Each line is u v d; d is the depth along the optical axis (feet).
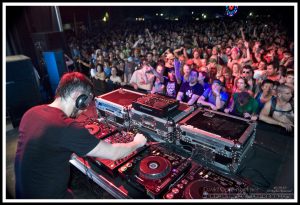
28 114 3.28
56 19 11.37
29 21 13.19
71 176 4.92
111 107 6.13
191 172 3.78
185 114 5.31
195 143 4.65
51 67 10.44
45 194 3.03
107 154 3.24
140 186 3.58
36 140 2.95
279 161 5.30
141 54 10.18
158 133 5.27
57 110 3.22
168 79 9.30
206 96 8.23
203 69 8.29
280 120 6.96
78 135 2.95
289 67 6.80
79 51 12.80
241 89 7.54
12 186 5.52
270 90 7.06
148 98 5.73
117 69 11.04
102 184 4.09
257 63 7.44
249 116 7.58
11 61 8.35
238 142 4.02
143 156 4.23
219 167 4.46
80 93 3.34
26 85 8.89
